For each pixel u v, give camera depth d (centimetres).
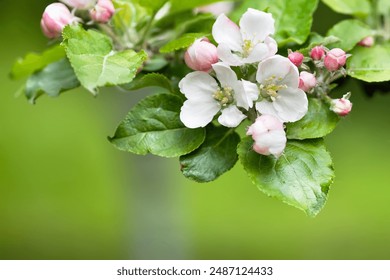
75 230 157
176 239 112
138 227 110
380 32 84
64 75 81
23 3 142
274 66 73
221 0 81
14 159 173
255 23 75
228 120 74
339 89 84
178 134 75
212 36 76
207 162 75
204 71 75
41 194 167
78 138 177
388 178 163
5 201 165
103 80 72
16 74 84
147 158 108
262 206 163
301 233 154
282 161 73
